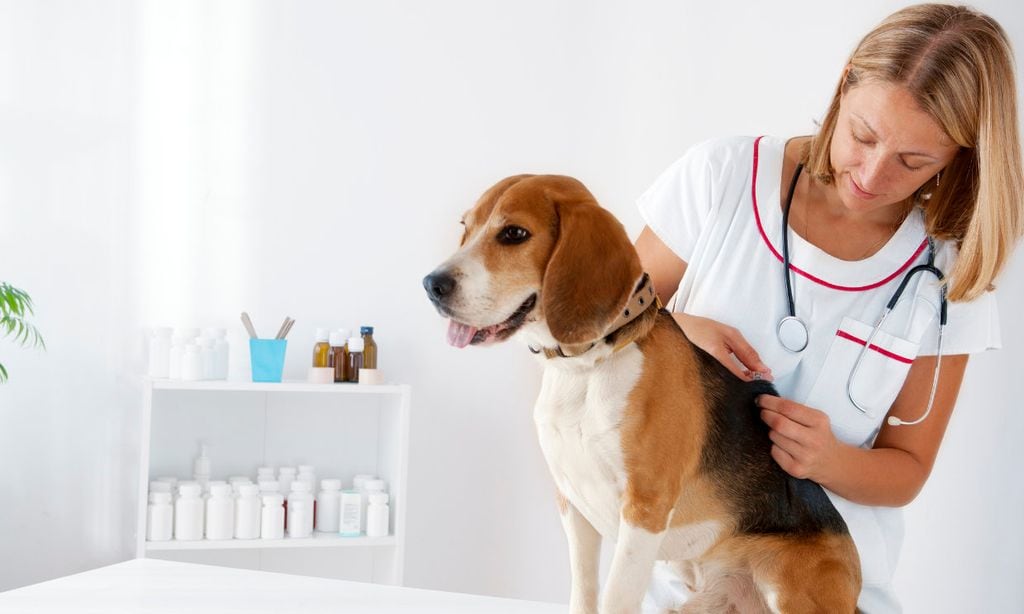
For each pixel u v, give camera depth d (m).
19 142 2.65
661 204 1.45
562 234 1.10
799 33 2.90
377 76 2.87
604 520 1.13
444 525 2.92
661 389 1.10
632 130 3.01
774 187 1.35
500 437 2.96
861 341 1.30
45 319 2.66
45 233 2.66
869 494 1.26
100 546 2.69
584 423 1.09
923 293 1.29
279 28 2.81
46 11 2.66
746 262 1.35
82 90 2.68
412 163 2.90
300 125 2.82
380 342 2.87
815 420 1.21
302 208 2.82
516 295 1.13
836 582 1.14
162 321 2.72
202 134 2.76
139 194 2.71
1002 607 2.79
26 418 2.65
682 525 1.17
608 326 1.07
